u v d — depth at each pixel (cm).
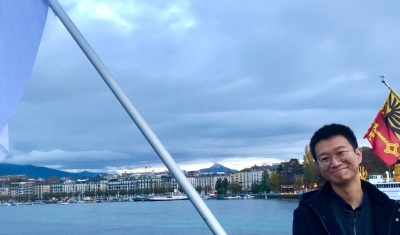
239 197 17538
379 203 363
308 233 367
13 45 425
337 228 358
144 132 414
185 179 405
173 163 408
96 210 12725
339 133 367
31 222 8075
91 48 430
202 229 5519
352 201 368
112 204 18925
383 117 1213
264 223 5406
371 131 1227
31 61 425
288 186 11594
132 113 416
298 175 11394
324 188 378
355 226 360
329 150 364
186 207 12925
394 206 360
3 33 423
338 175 361
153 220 7319
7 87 418
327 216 362
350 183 365
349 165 362
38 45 428
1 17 424
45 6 433
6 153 441
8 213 12656
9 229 6631
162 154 410
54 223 7638
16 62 423
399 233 356
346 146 363
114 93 423
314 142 376
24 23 428
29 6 430
